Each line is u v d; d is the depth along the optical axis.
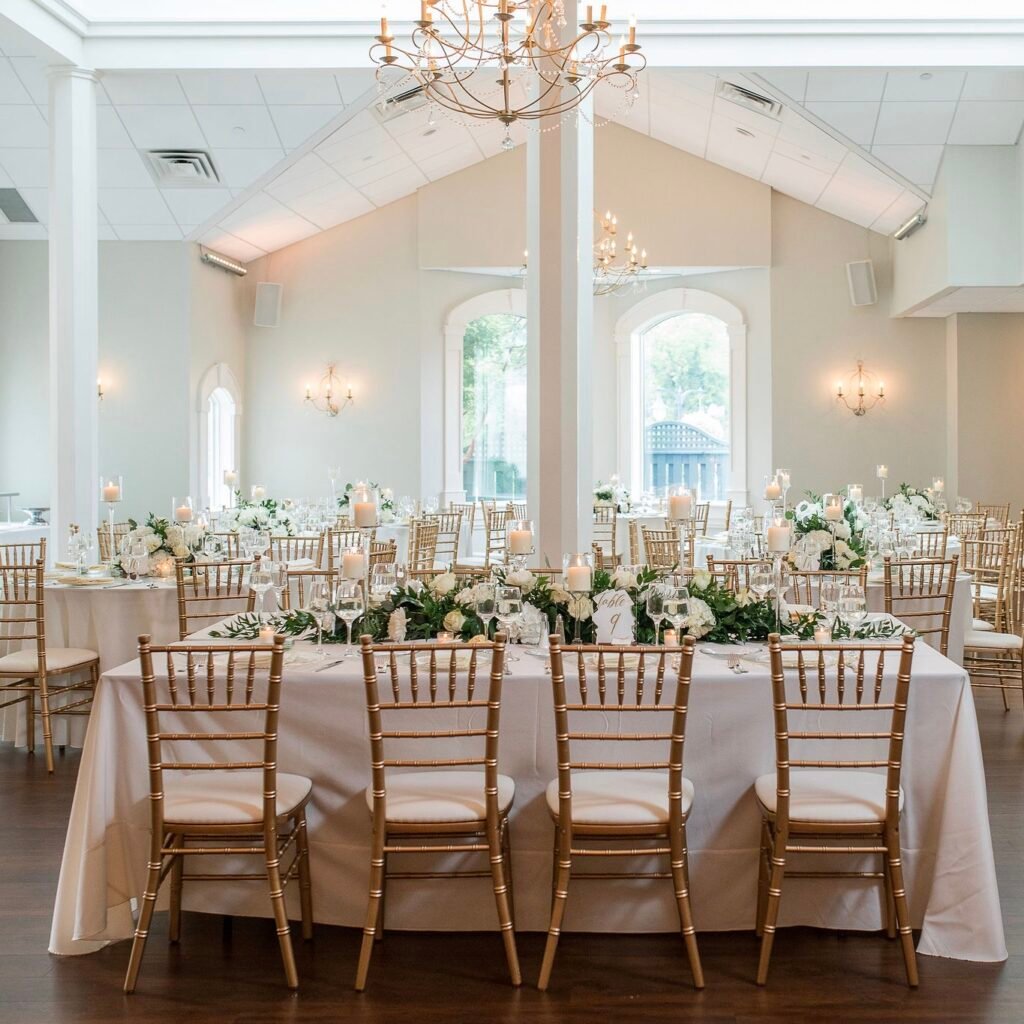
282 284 12.74
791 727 3.25
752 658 3.43
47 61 7.39
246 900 3.29
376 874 2.95
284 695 3.25
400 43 7.80
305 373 12.74
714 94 9.88
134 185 10.04
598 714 3.25
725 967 3.07
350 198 11.85
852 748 3.26
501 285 12.73
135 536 5.90
